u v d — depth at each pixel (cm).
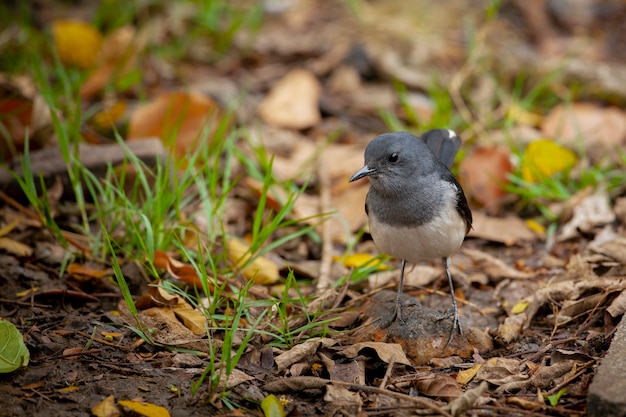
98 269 1038
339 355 873
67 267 1033
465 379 843
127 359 851
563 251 1142
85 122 1412
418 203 910
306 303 975
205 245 1075
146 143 1240
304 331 920
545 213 1220
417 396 819
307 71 1677
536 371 836
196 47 1744
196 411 769
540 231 1198
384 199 925
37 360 841
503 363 855
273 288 1041
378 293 1002
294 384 812
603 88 1572
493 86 1559
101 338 886
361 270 1076
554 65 1631
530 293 1038
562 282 993
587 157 1359
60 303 966
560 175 1280
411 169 908
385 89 1619
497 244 1177
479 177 1274
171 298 932
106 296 988
